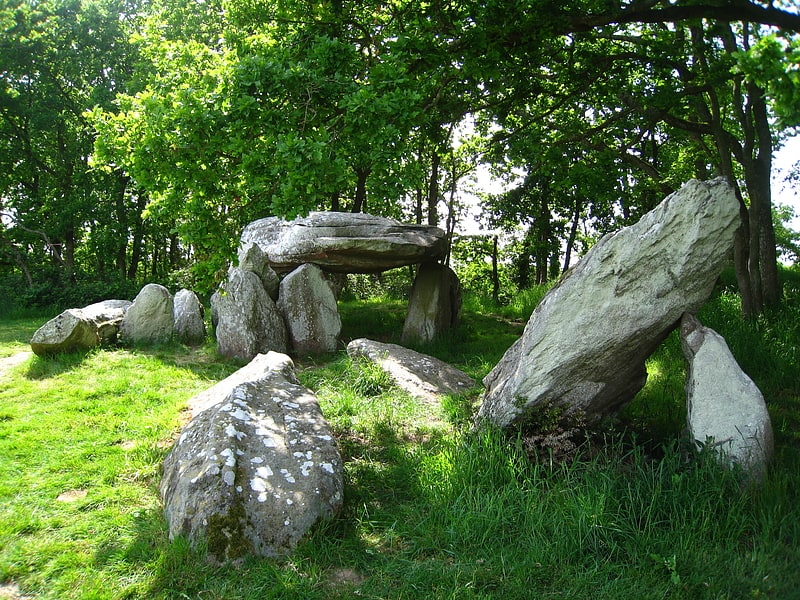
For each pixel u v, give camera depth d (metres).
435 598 3.43
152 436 5.95
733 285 15.31
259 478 4.10
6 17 19.52
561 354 5.25
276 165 5.97
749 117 10.70
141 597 3.47
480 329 13.53
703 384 4.89
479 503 4.29
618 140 13.20
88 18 20.83
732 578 3.50
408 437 6.04
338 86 6.50
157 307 10.61
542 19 7.80
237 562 3.72
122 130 6.85
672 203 5.02
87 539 4.07
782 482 4.32
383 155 6.25
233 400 4.86
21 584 3.61
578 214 22.78
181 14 18.23
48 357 9.05
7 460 5.30
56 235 21.34
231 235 6.91
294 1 8.16
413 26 7.73
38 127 20.39
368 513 4.45
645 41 10.16
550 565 3.70
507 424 5.40
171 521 3.98
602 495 4.04
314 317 11.07
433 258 13.01
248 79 6.18
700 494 4.18
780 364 7.45
